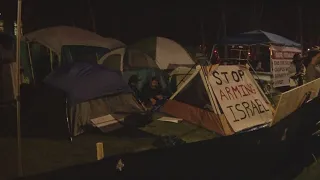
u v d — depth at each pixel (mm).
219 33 24109
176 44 12391
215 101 6910
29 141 6105
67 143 6160
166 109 7738
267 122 7137
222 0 23578
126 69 10297
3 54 8281
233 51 15914
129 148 5977
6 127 6500
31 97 7062
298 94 6043
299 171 5090
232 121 6801
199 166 4141
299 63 12602
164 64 11891
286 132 5289
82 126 6754
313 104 6449
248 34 15297
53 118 6773
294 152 5414
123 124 7254
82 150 5824
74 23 19359
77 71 7258
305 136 5676
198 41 23609
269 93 10648
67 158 5363
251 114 7133
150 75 10125
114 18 20938
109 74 7539
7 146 5773
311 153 5668
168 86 10281
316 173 4980
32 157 5352
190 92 7414
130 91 7723
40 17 17969
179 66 11836
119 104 7453
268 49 14617
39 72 10359
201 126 7105
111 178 3600
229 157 4434
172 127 7328
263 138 4891
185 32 23453
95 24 20125
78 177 3453
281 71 13969
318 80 7094
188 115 7371
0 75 7797
